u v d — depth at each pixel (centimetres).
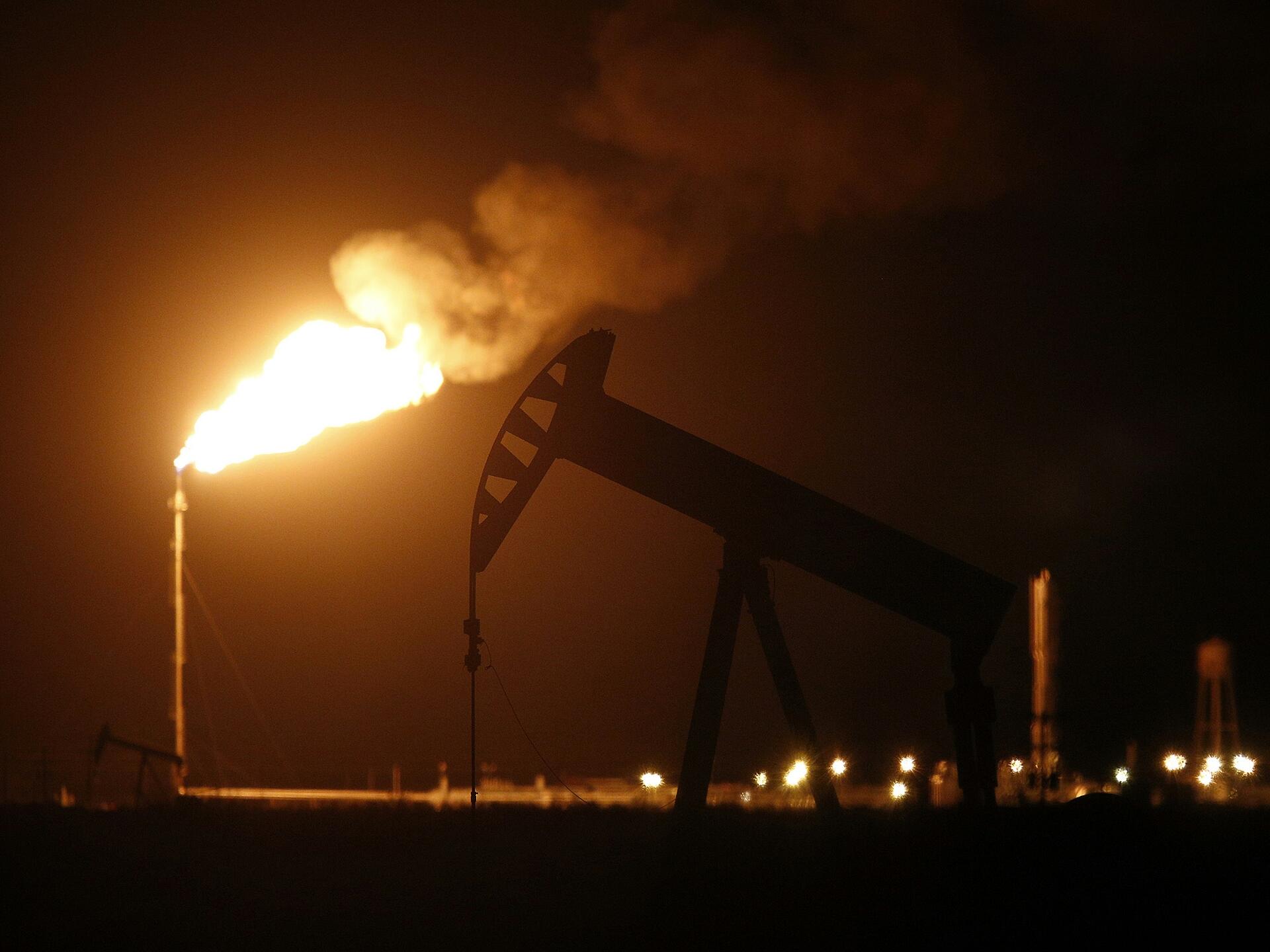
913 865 1695
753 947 1365
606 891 1692
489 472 1716
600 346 1722
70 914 1580
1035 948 1351
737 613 1698
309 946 1397
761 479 1714
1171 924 1433
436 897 1666
